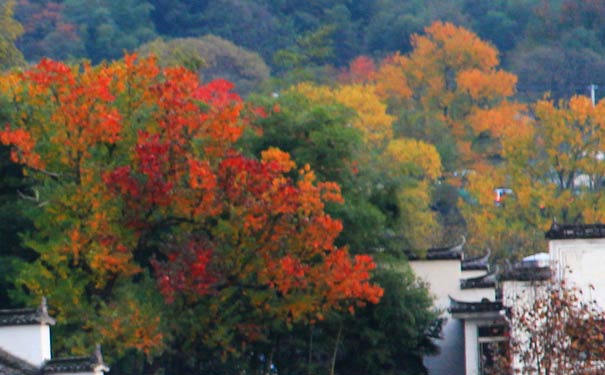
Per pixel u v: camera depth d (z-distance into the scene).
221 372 113.62
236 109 105.12
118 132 104.19
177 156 102.50
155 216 103.56
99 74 104.50
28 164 103.06
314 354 121.00
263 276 103.50
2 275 105.44
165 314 102.12
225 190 102.94
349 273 104.56
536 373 91.44
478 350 116.00
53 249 100.69
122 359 104.44
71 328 100.25
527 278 102.06
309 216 104.44
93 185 101.88
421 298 119.31
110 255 100.31
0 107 107.12
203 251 100.88
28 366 81.12
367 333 116.94
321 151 115.00
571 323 87.88
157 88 104.81
